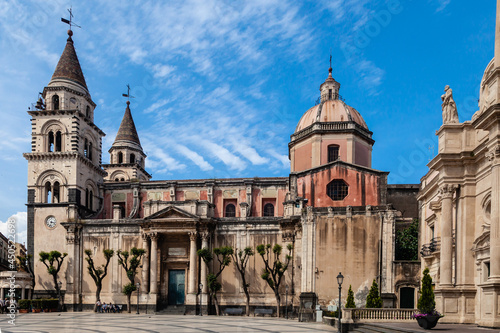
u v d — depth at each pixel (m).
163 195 62.62
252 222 55.81
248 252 52.28
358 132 55.06
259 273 54.41
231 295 54.53
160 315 51.16
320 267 45.81
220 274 55.34
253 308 53.53
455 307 28.67
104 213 64.56
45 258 55.59
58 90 63.19
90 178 64.19
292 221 52.12
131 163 74.50
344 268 45.28
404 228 48.69
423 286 25.88
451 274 29.33
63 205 60.06
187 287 55.94
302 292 45.81
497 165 24.75
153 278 54.91
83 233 59.06
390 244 44.75
